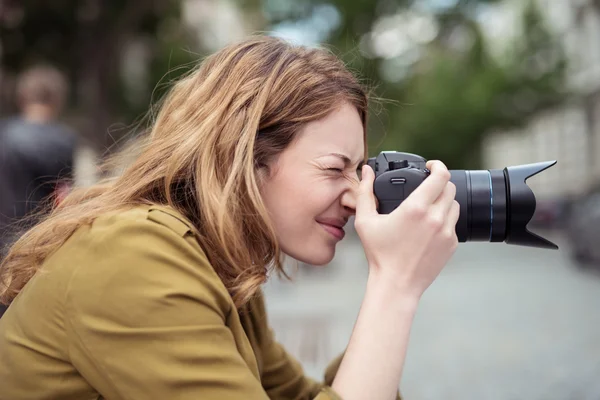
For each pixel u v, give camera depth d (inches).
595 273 387.2
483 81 1101.7
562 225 711.1
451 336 211.5
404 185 43.7
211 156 43.9
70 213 44.1
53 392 38.6
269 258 46.6
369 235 41.5
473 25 785.6
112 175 55.2
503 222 48.1
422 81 1133.7
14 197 110.7
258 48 47.5
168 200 43.6
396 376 39.3
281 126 44.8
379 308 40.1
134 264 36.7
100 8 482.6
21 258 44.1
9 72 503.5
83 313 36.7
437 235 41.3
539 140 1371.8
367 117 49.8
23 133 112.9
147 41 582.2
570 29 1174.3
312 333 217.9
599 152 1112.8
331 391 38.3
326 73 46.6
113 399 37.4
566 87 1117.1
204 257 39.6
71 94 508.7
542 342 197.2
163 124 48.9
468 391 149.9
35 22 483.5
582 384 150.7
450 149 1137.4
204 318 36.9
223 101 45.2
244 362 38.1
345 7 708.7
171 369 35.6
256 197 42.8
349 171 46.7
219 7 909.8
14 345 39.5
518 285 346.3
